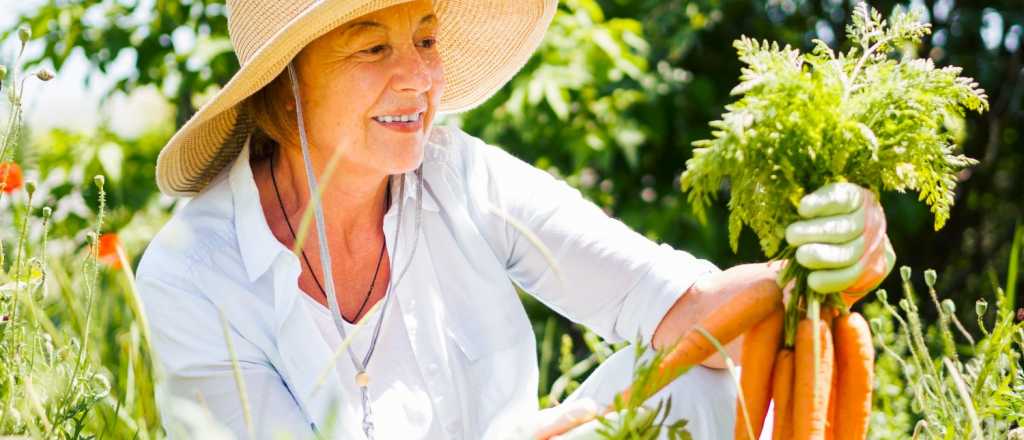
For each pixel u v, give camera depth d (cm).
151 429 196
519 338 206
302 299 193
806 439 156
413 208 204
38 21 431
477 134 422
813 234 154
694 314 199
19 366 171
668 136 454
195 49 416
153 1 439
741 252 438
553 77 414
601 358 259
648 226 430
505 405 203
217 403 187
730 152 155
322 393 188
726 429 190
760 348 163
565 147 425
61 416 169
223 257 196
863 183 162
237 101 191
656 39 452
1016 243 194
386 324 199
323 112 191
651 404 187
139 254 402
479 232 209
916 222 433
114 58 427
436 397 199
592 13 438
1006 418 181
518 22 224
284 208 202
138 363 187
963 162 165
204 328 190
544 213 210
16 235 216
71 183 416
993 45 464
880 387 241
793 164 158
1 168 195
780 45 461
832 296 162
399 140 191
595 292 208
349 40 186
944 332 189
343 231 200
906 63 164
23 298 176
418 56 189
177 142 195
